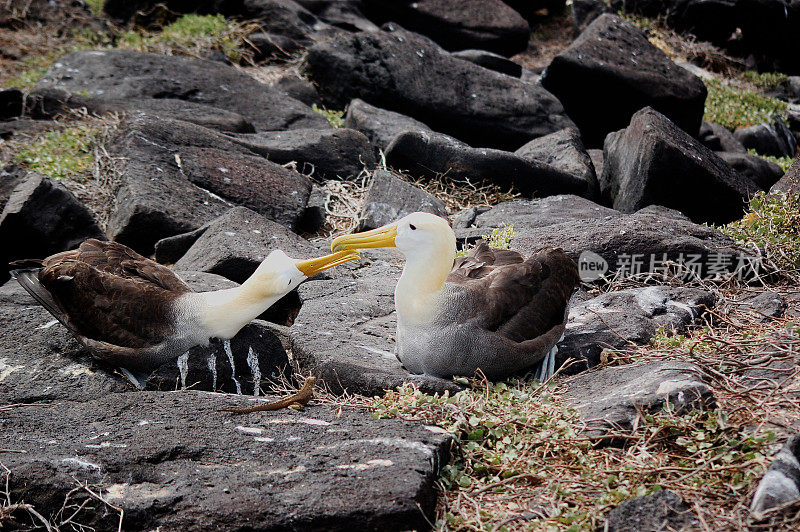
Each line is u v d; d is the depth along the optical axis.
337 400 9.27
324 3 29.75
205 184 15.84
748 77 30.70
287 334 11.05
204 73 22.00
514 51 30.95
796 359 9.09
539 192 17.92
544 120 21.91
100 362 10.15
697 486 7.41
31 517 7.40
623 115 23.33
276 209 15.74
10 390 9.58
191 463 7.84
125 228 14.45
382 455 7.80
